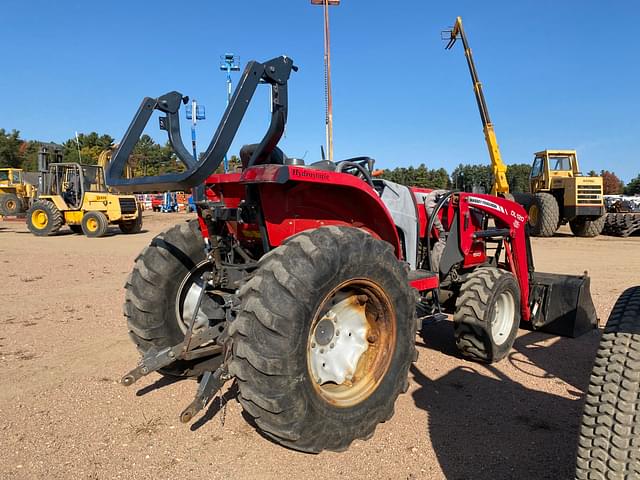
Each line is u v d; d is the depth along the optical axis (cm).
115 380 373
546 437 289
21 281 784
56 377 379
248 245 348
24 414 316
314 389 256
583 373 394
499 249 515
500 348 414
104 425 302
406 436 291
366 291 288
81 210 1631
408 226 406
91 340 472
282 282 243
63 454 269
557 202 1617
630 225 1580
